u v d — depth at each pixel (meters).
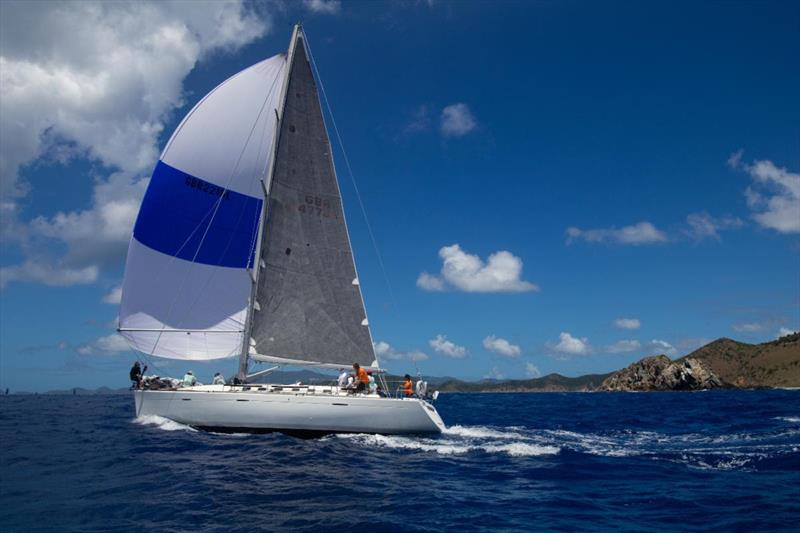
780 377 149.25
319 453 13.88
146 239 18.88
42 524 8.05
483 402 60.50
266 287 18.50
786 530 8.12
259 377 19.02
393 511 9.04
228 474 11.47
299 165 19.39
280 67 20.30
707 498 10.05
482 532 7.98
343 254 19.67
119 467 12.08
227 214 19.83
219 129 19.78
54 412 29.02
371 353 19.30
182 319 19.16
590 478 11.91
